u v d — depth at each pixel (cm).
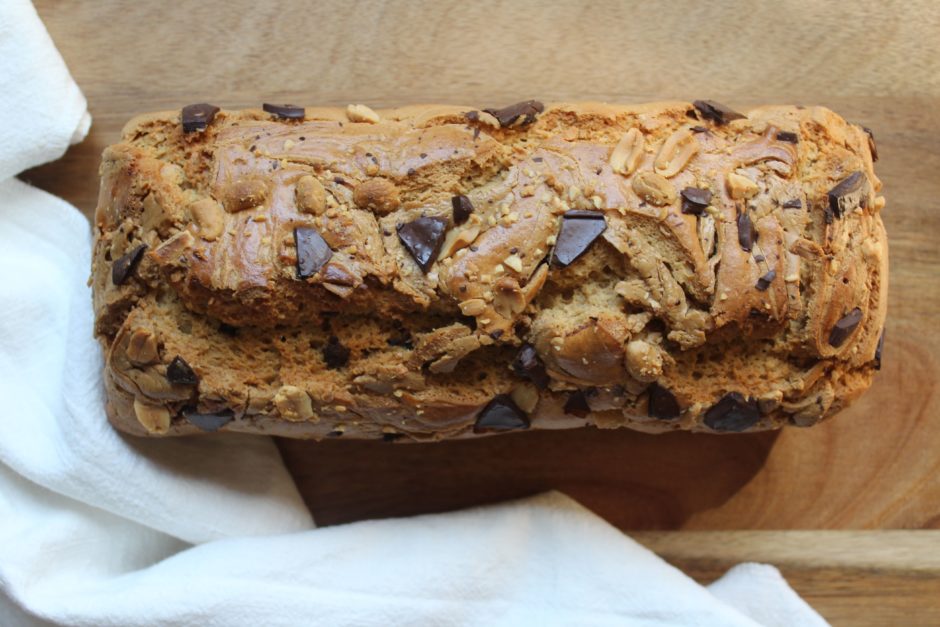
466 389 41
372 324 41
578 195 40
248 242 40
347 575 45
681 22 49
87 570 46
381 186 40
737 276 40
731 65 49
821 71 49
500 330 40
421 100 49
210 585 44
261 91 48
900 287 49
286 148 41
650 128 42
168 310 41
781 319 41
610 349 40
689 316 40
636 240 40
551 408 42
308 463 48
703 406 42
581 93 49
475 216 40
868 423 49
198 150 42
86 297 46
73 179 48
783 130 42
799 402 42
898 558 49
